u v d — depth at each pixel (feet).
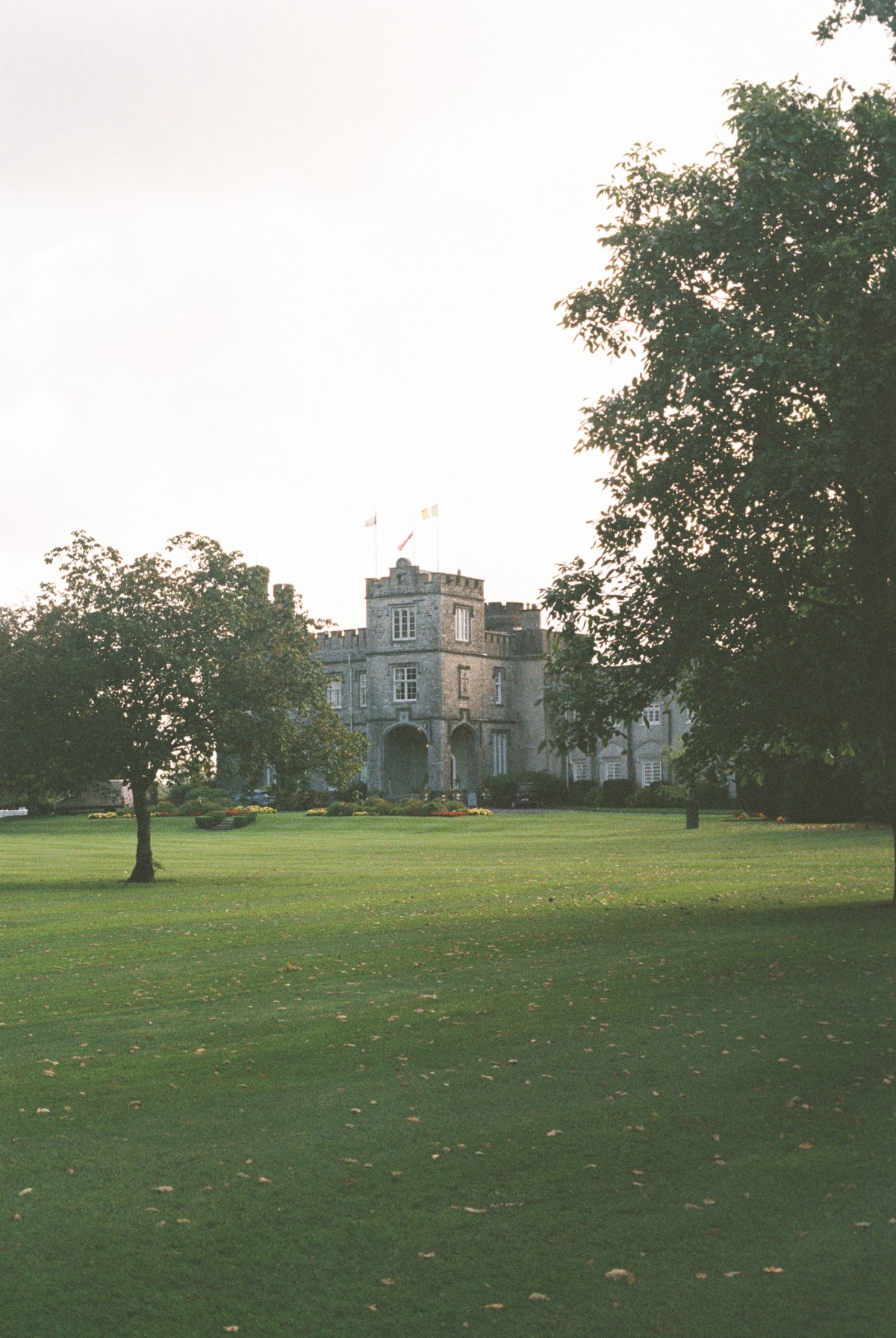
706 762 71.56
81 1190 27.30
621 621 68.74
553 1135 30.45
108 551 112.78
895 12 59.98
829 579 68.28
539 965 55.16
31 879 118.83
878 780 68.18
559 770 312.50
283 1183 27.43
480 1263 23.29
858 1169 27.58
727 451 66.64
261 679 113.80
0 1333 20.74
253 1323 21.06
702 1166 28.07
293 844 178.40
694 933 64.18
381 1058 38.45
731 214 63.16
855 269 58.85
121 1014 46.98
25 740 107.55
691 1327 20.77
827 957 54.24
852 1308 21.26
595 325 71.00
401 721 301.02
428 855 145.28
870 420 56.65
